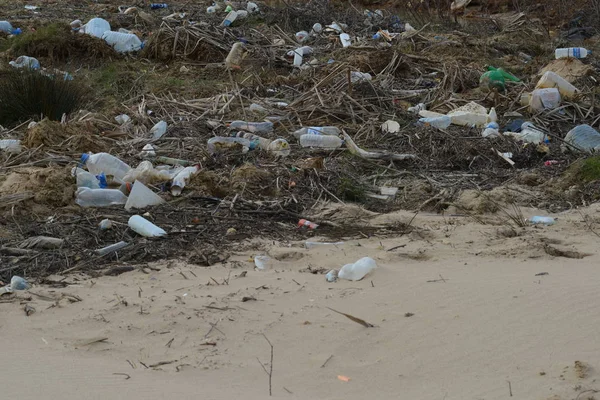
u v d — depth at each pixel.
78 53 31.05
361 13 40.44
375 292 11.77
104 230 14.66
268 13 38.34
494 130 22.28
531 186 18.69
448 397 8.71
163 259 13.63
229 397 8.73
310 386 9.07
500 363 9.48
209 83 28.11
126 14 38.03
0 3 41.12
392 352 9.88
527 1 44.16
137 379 9.23
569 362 9.37
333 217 16.12
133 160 19.02
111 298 11.75
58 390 8.95
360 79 25.52
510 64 32.50
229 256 13.71
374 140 21.77
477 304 11.17
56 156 18.66
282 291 11.88
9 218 15.08
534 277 12.38
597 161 18.94
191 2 42.47
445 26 40.22
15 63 29.08
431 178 19.03
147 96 25.81
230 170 18.72
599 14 40.81
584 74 28.50
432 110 25.08
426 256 13.78
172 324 10.73
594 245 14.38
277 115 23.50
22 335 10.61
